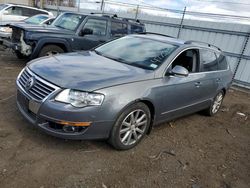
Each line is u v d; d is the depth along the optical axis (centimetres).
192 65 456
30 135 352
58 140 351
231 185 329
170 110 416
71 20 803
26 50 711
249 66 1052
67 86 303
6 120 383
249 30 1038
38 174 282
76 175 291
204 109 550
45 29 724
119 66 379
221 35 1134
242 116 636
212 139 460
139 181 301
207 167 360
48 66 350
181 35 1296
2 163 289
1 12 1201
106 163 322
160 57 406
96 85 310
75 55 423
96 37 793
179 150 391
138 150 367
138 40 470
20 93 348
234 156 409
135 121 358
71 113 297
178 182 313
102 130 320
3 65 745
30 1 2464
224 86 572
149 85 358
